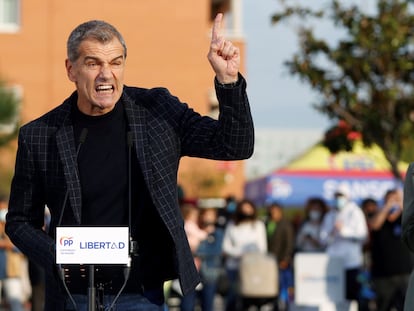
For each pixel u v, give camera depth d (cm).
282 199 3145
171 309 2361
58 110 700
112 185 685
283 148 5881
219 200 4512
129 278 679
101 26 673
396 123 2586
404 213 807
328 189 3145
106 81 668
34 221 714
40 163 694
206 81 4638
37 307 1852
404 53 2597
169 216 681
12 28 4553
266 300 2319
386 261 2067
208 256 2192
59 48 4559
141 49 4606
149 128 691
